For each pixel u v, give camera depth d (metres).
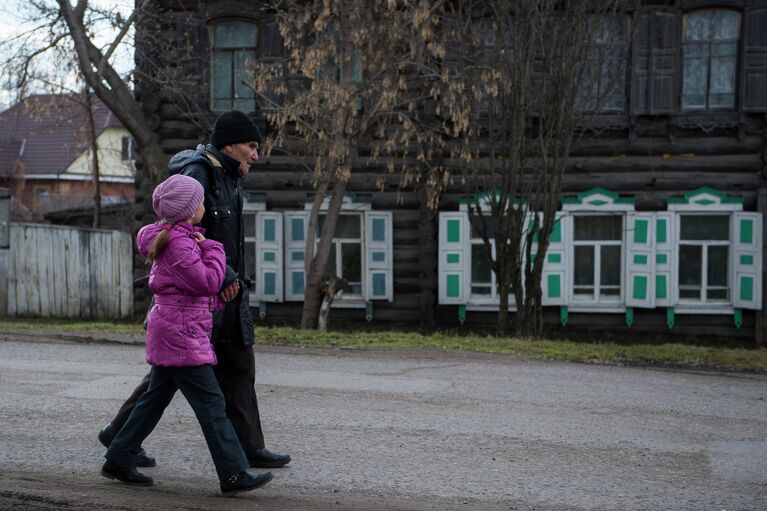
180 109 15.98
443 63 14.62
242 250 4.64
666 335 15.97
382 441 5.70
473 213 15.10
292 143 16.44
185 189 4.18
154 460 4.91
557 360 9.70
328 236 13.86
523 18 12.92
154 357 4.20
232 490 4.28
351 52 12.74
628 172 15.89
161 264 4.19
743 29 15.41
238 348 4.76
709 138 15.73
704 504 4.55
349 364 8.99
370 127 15.18
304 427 6.04
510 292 16.02
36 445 5.35
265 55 16.42
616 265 16.12
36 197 36.69
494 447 5.64
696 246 15.95
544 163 13.35
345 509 4.23
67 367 8.38
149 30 16.30
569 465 5.26
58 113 23.27
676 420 6.66
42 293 17.17
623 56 14.81
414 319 16.56
